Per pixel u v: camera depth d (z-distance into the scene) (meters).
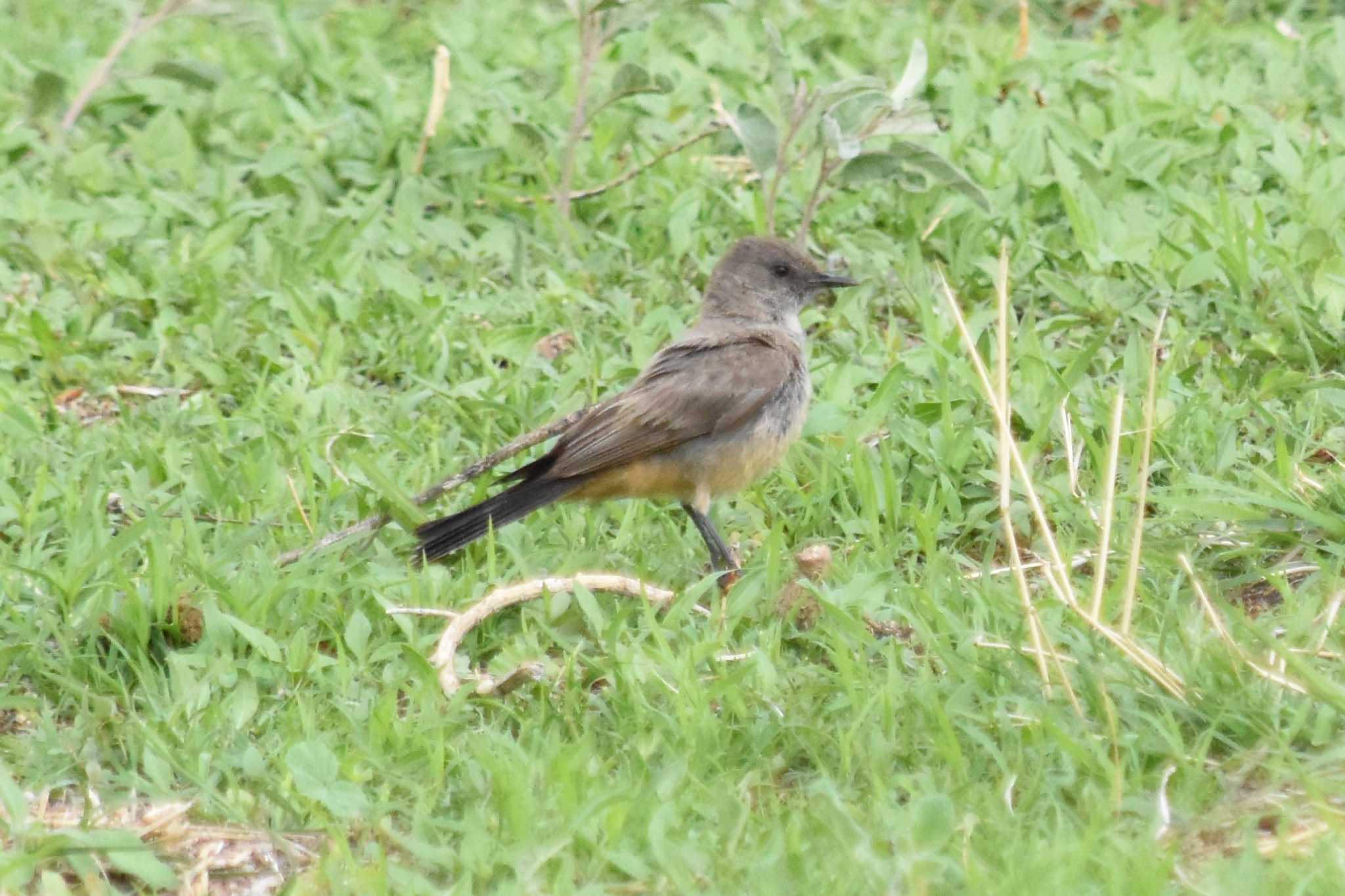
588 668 9.69
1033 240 14.88
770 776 8.66
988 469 11.67
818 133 13.91
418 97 17.70
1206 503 10.57
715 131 15.32
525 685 9.50
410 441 12.42
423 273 15.04
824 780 8.31
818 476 11.74
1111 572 10.59
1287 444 11.88
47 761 9.00
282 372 13.49
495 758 8.55
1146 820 8.08
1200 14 19.83
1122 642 8.91
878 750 8.62
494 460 11.49
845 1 20.75
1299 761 8.42
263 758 8.85
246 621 10.05
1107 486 9.05
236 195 16.08
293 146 16.33
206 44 19.11
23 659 9.81
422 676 9.46
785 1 20.36
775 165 14.17
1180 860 7.84
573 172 16.20
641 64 18.17
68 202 15.21
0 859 7.95
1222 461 11.45
